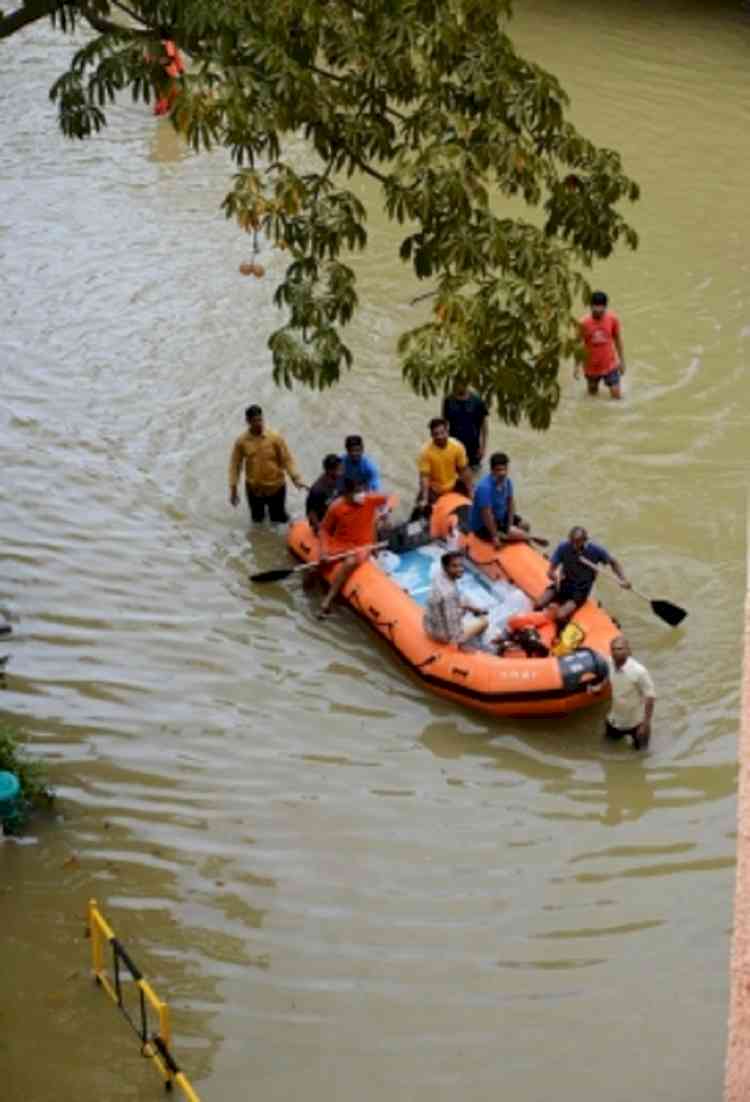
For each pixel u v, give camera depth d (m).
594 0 36.84
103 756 15.48
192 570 18.23
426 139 13.83
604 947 13.49
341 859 14.38
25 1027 12.62
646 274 24.94
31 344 22.70
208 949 13.40
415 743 15.80
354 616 17.56
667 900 13.99
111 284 24.36
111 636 17.14
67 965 13.20
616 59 33.38
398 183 13.35
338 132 13.62
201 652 16.95
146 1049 12.32
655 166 28.62
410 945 13.49
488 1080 12.27
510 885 14.12
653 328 23.44
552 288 13.32
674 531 19.03
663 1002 12.95
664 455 20.50
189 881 14.09
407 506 19.39
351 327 23.22
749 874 8.05
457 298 13.19
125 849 14.41
